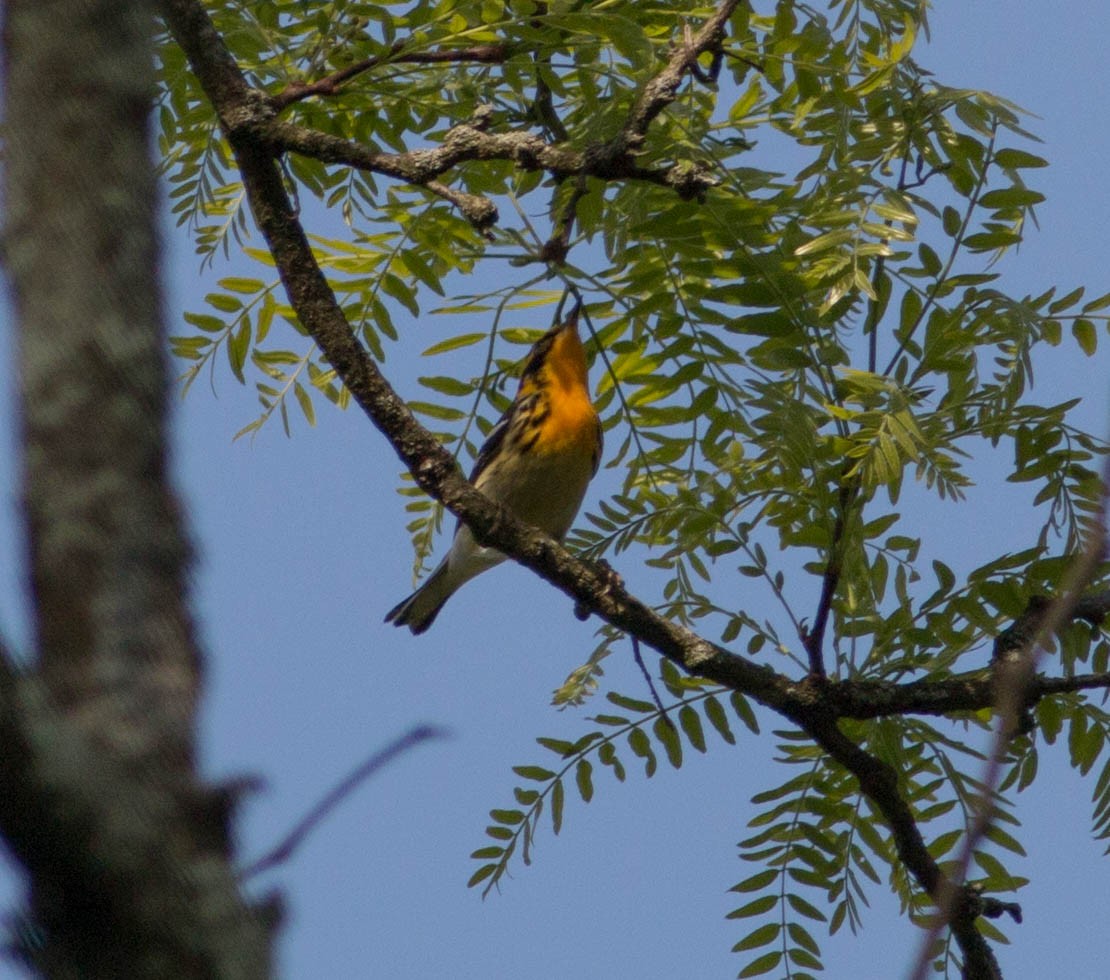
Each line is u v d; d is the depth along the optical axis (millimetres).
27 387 3254
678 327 10875
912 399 10070
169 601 3215
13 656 2965
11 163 3369
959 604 10070
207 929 3086
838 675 10195
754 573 9922
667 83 9469
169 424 3311
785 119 11477
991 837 10172
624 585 10000
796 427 9586
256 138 9680
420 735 4195
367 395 9828
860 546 10172
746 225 10141
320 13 10359
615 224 11164
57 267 3293
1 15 3430
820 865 10406
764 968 10273
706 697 10516
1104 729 10125
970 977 9664
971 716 10594
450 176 11953
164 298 3375
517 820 10531
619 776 10602
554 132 11633
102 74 3381
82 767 3008
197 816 3127
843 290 9430
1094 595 9859
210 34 9836
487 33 10195
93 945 3057
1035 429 10086
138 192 3381
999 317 9812
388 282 11758
